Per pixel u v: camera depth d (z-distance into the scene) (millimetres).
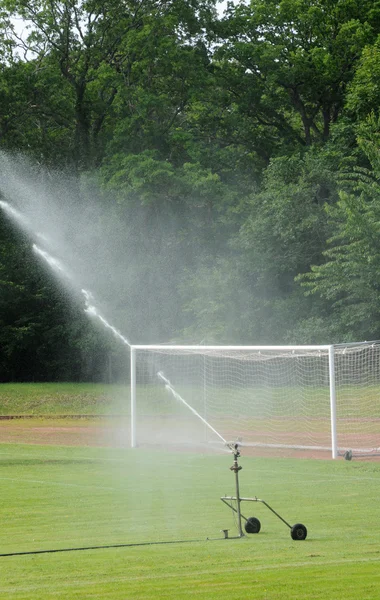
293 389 43156
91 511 14875
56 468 21312
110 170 55438
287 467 21359
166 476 19672
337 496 16375
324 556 10453
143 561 10398
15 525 13555
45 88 58188
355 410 37781
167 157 59875
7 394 43875
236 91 62750
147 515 14406
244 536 12242
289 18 58938
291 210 49188
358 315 44281
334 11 57875
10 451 25609
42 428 34531
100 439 30219
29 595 8523
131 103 59094
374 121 47719
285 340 48031
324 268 44469
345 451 25453
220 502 15727
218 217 55250
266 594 8273
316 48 56344
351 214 43156
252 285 51688
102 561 10500
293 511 14570
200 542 11812
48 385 47750
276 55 57875
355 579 8945
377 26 58625
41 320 58969
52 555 11023
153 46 58125
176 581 9023
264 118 64812
